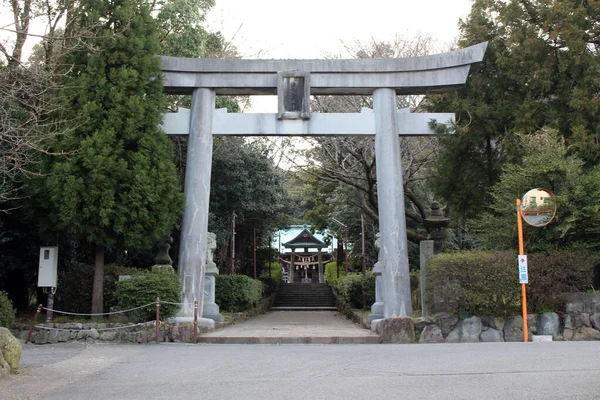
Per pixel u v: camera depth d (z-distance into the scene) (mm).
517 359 8852
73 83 14172
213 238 18000
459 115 16641
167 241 17375
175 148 22328
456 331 12789
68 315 15859
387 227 15078
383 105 15688
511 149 15641
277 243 56094
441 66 15633
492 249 13977
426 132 16047
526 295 12922
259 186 27531
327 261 54281
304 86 15617
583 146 14625
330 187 31250
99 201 13922
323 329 16031
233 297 22234
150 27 15359
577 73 15367
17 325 13578
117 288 13750
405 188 21453
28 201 14594
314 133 15664
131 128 14266
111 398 6773
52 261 14391
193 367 8953
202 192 15273
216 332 14555
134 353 10789
